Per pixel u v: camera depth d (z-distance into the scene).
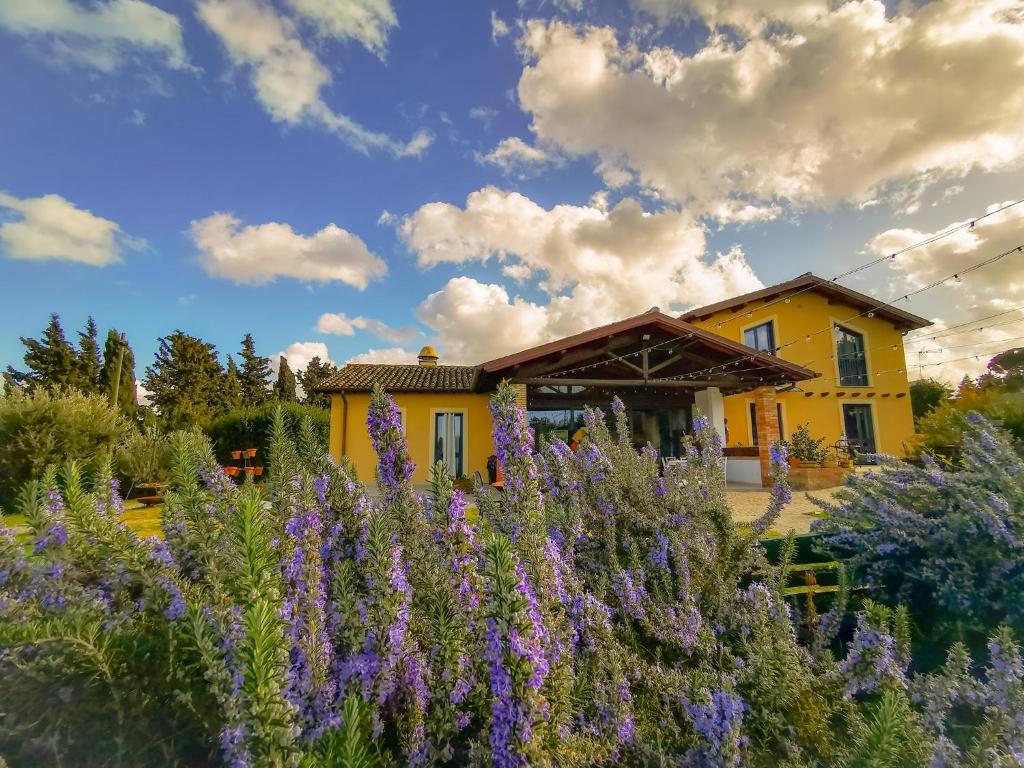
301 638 1.38
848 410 18.48
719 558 2.98
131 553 1.61
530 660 1.26
